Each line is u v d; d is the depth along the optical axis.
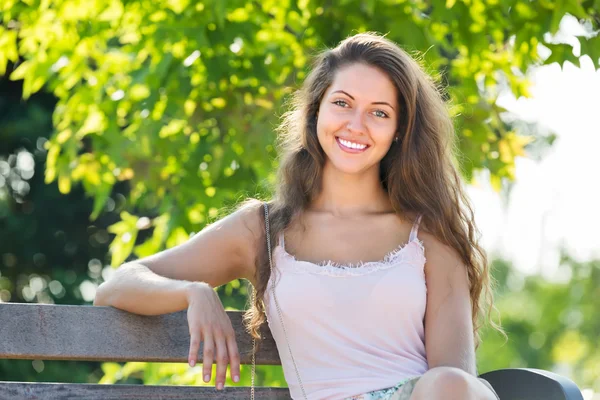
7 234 15.55
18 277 15.84
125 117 7.54
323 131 3.88
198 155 6.80
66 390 3.65
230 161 6.69
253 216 3.93
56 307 3.62
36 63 7.43
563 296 25.92
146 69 6.93
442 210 3.91
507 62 7.11
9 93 15.56
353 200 3.95
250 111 6.69
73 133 7.37
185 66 6.75
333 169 3.95
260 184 6.37
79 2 7.10
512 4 6.27
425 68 5.39
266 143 6.54
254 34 6.72
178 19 6.85
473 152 6.71
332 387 3.64
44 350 3.58
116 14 7.08
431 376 3.25
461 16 6.57
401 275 3.72
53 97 15.66
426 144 3.96
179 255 3.83
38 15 7.23
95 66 8.12
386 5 6.55
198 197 6.72
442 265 3.84
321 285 3.68
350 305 3.67
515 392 3.65
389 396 3.56
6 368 14.03
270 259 3.81
